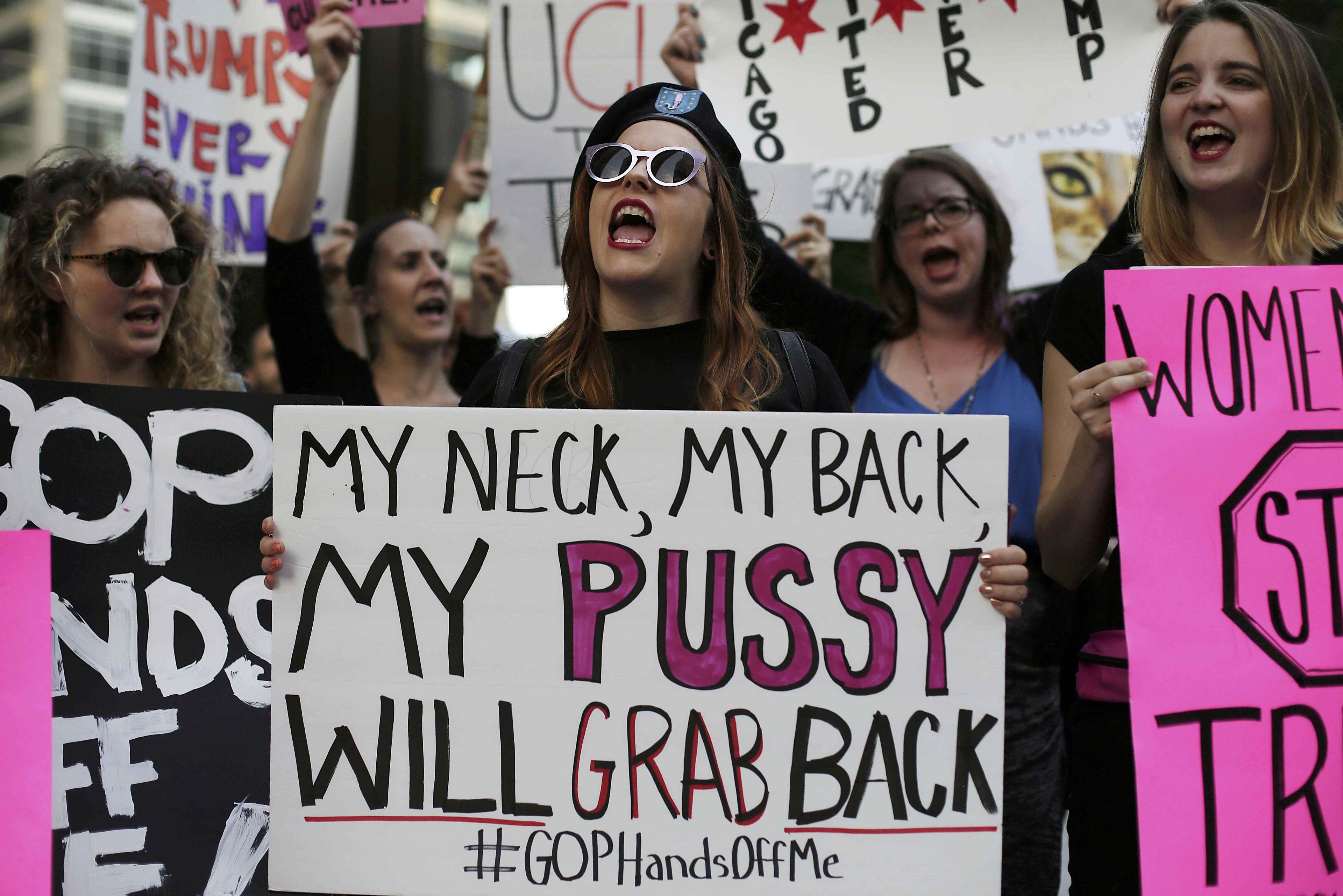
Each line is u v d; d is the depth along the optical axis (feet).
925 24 10.59
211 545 6.77
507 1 11.66
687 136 6.76
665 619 6.13
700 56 11.03
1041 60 10.37
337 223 13.10
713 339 6.77
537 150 11.72
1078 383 6.23
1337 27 11.74
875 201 14.17
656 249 6.56
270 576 6.25
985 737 5.99
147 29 11.87
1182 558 5.98
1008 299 10.48
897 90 10.63
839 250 14.42
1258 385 6.12
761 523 6.14
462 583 6.20
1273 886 5.76
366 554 6.24
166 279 8.20
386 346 12.51
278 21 12.62
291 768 6.15
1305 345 6.16
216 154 12.56
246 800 6.50
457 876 6.05
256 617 6.76
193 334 8.84
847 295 12.44
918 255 10.26
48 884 5.86
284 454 6.30
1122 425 6.07
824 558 6.11
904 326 10.61
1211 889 5.73
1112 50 10.22
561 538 6.19
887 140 10.59
